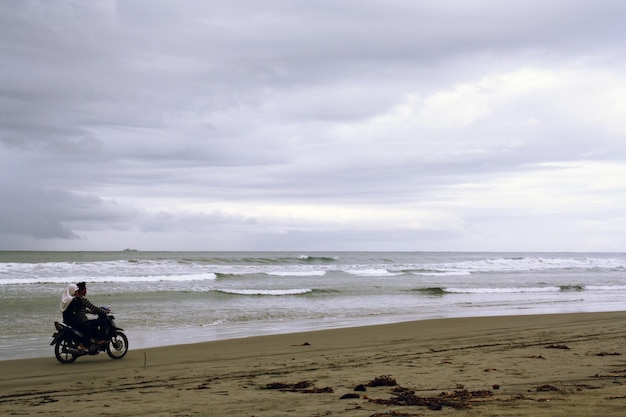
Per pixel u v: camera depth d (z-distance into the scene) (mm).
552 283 37469
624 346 11445
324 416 5613
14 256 78562
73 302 10812
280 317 18875
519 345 11805
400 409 5820
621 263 69000
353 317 19047
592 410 5406
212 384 7887
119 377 8773
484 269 54875
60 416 6020
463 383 7445
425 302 24469
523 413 5371
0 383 8414
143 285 29719
